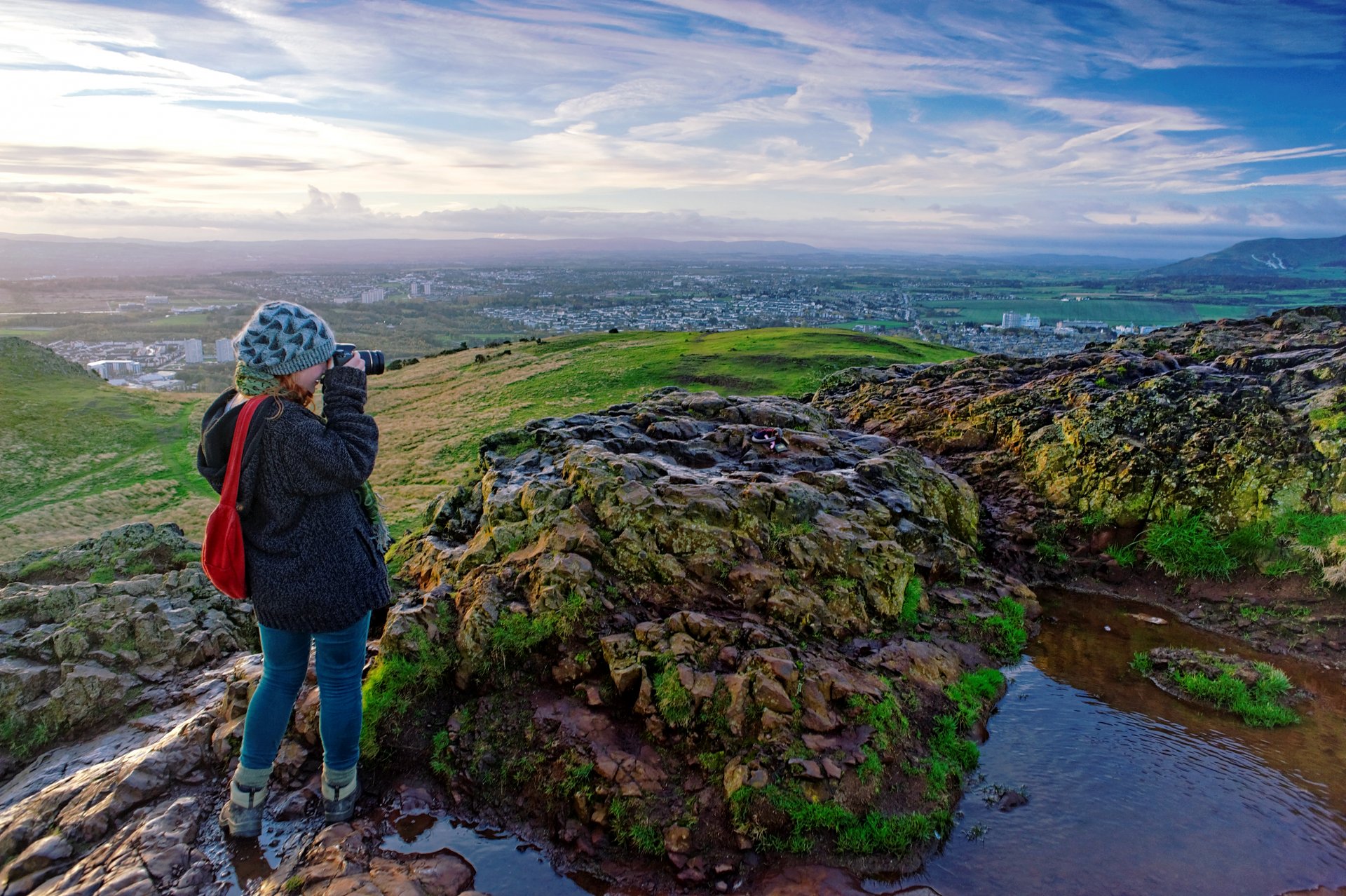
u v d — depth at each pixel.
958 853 4.95
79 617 7.19
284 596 4.14
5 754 6.07
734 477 8.16
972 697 6.55
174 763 5.13
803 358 52.44
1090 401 11.34
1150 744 6.23
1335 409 9.43
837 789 5.03
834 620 6.70
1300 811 5.42
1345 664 7.47
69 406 58.31
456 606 6.26
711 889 4.50
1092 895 4.61
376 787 5.24
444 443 43.28
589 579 6.31
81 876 4.26
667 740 5.33
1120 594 9.34
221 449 4.11
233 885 4.27
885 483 9.05
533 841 4.88
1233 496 9.42
